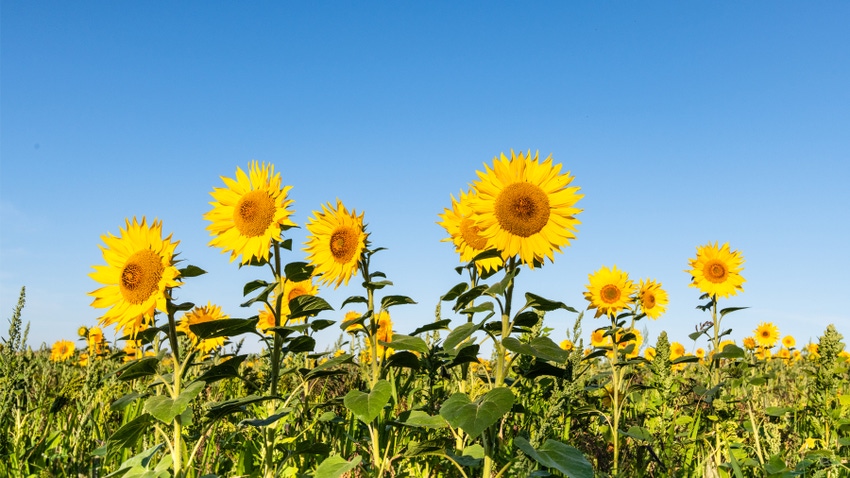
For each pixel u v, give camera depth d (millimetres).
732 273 9352
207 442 5395
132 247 4438
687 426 7293
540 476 4191
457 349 4957
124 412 6098
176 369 4156
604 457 6152
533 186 4539
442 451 4391
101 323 4305
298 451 4902
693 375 9805
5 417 5426
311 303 5008
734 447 5887
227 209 5211
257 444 5465
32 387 6371
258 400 4188
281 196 5023
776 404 7871
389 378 6199
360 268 5207
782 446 6051
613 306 8156
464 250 5574
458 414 3578
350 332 5051
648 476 5953
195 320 6180
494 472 4902
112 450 4754
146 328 4164
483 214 4508
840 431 5930
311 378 5023
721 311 8383
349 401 4305
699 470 5977
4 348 5301
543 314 5293
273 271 4984
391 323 7617
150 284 4188
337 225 5273
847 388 7375
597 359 7055
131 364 4152
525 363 5297
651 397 7887
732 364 8516
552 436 5832
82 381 5805
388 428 4953
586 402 6957
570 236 4441
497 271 5348
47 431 5547
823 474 4426
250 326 4445
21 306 5371
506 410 3508
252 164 5309
